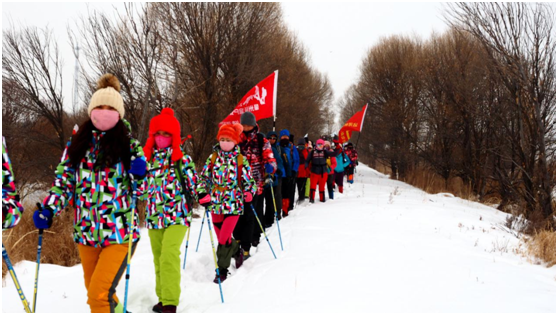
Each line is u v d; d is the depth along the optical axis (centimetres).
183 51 1220
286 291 381
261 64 1477
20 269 442
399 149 2111
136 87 980
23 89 866
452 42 1516
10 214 235
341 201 1027
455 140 1578
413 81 1975
